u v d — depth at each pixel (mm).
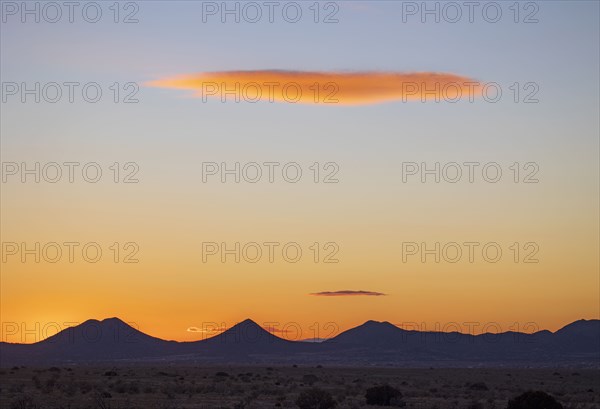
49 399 73000
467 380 137000
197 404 69375
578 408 69500
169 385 97188
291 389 94125
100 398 66500
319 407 64625
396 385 112312
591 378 158625
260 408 66250
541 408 55750
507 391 99875
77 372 154250
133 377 127062
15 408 63219
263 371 177875
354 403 71688
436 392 93625
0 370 154500
